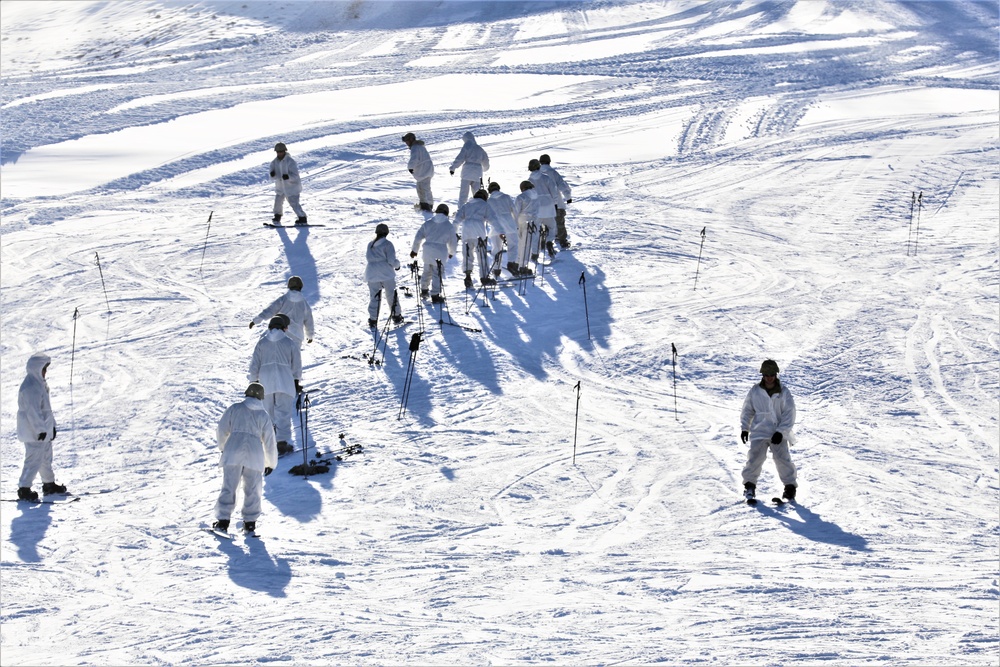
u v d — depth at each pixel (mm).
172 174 50938
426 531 18297
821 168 51312
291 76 83062
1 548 17609
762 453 19531
